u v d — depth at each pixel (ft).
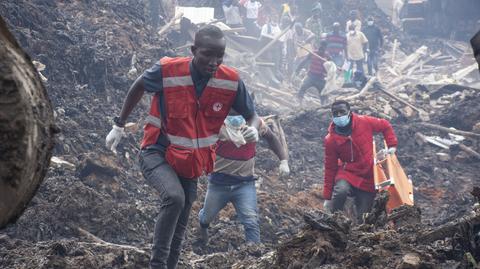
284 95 63.87
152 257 16.57
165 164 16.70
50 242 20.51
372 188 26.03
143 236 24.97
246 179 23.57
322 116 48.47
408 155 42.98
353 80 64.28
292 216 30.94
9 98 6.07
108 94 38.11
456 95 53.47
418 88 55.62
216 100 16.53
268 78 68.69
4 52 6.05
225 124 22.84
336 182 26.40
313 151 43.88
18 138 6.11
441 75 78.59
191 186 17.25
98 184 28.32
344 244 17.11
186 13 69.82
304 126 47.52
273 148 23.72
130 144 32.91
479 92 54.03
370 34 72.13
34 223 22.93
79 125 33.68
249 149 23.48
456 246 16.46
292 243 17.43
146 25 50.85
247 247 22.06
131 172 31.35
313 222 17.28
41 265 17.63
